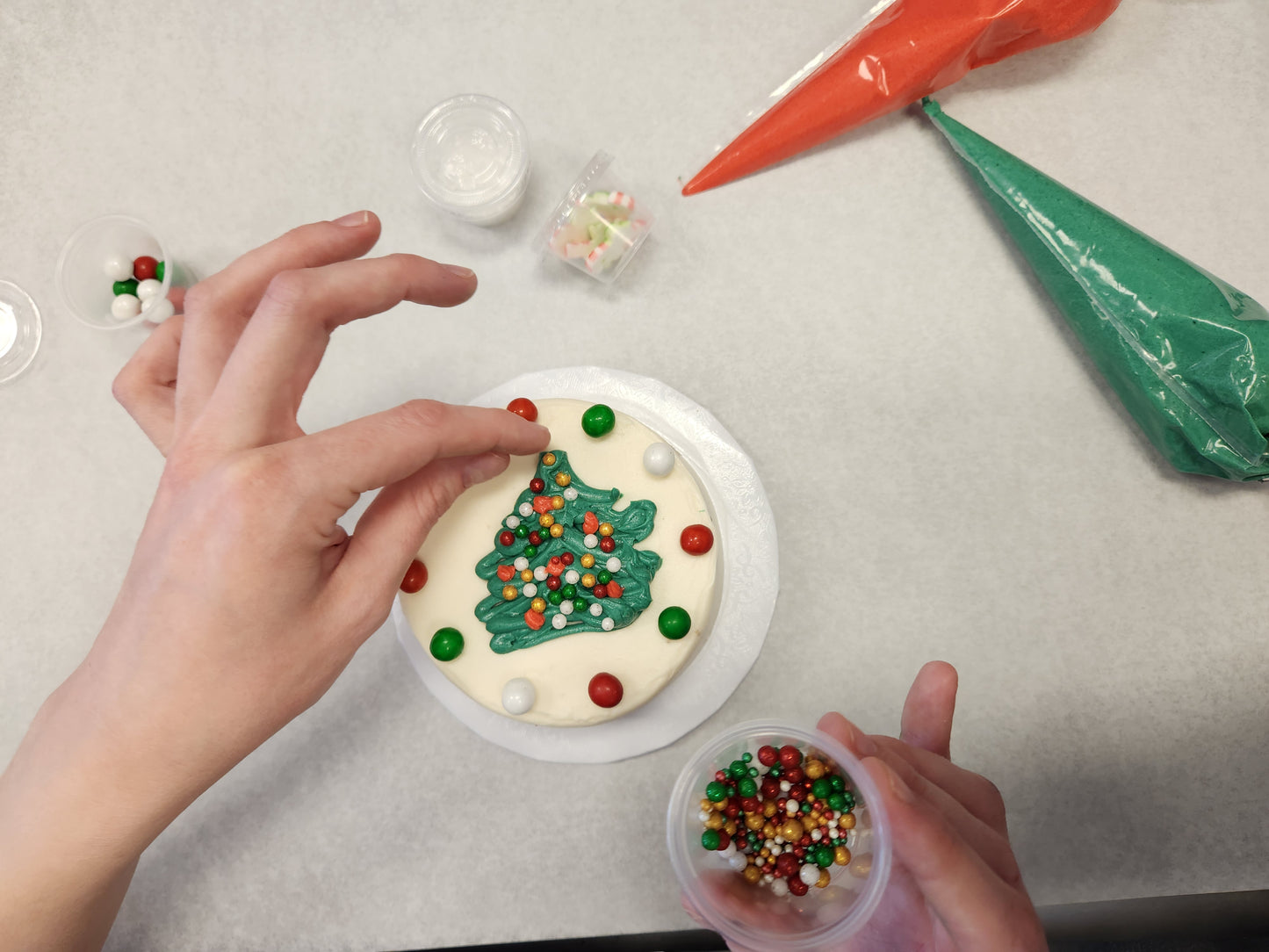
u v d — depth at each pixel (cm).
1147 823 39
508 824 40
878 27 39
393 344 43
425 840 41
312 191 44
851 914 29
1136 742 39
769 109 42
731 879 32
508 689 36
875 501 41
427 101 44
